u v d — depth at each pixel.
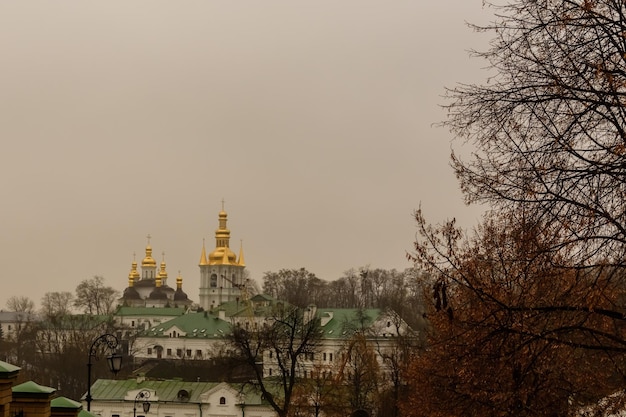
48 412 24.83
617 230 20.09
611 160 20.27
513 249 22.19
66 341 172.62
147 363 182.25
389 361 102.62
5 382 21.22
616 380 27.58
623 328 22.89
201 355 196.88
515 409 25.86
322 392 91.75
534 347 22.64
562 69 21.00
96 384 118.12
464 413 29.55
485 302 23.33
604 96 20.28
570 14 20.81
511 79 21.66
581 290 21.11
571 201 20.62
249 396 112.19
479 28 22.00
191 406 113.00
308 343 98.50
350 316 158.25
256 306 189.75
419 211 35.16
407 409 46.22
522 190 21.31
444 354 29.28
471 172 22.20
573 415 26.88
